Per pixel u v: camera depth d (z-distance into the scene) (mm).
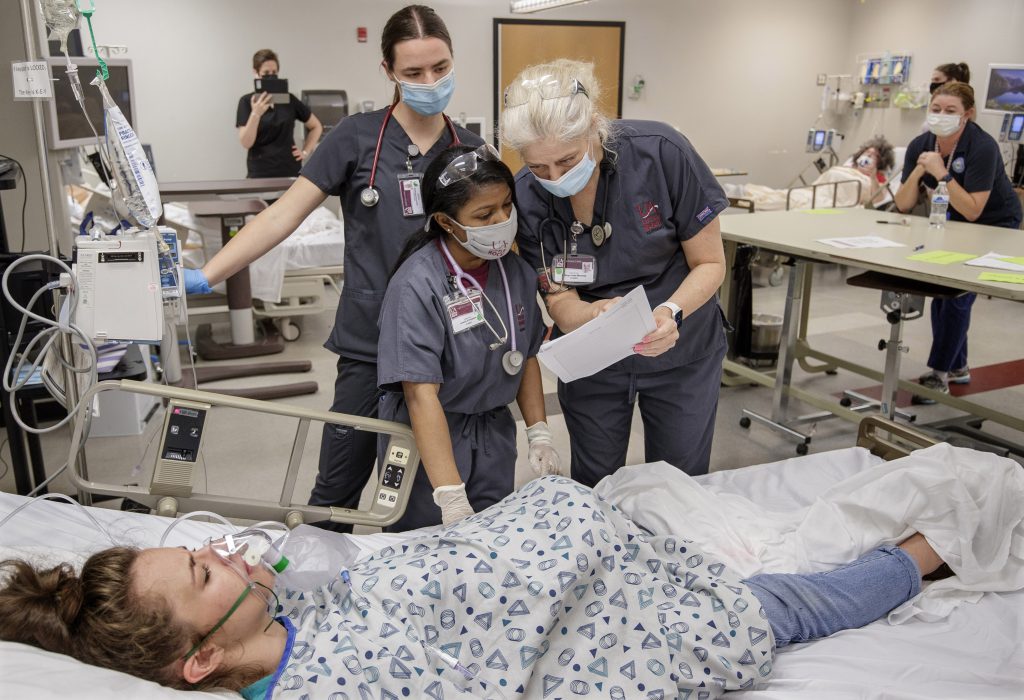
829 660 1477
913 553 1755
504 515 1530
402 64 1830
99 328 1649
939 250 3111
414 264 1648
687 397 2043
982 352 4586
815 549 1769
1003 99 5254
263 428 3553
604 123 1700
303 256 4508
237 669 1258
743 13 7965
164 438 1626
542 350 1637
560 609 1393
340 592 1432
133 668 1180
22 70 1843
